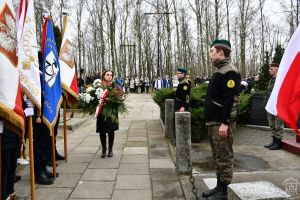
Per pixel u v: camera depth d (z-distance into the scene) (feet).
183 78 29.84
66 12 22.12
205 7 95.35
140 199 16.33
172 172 20.43
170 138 30.37
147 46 157.28
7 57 12.52
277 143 26.61
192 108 30.89
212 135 15.30
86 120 43.65
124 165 22.17
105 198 16.48
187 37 138.31
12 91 12.59
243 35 100.27
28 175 19.84
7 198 15.28
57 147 27.91
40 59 18.07
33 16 15.46
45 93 17.30
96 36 155.94
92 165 22.22
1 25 12.40
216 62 15.21
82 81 73.61
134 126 39.78
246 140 30.25
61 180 19.15
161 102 39.50
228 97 14.51
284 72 12.26
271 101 12.44
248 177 19.25
